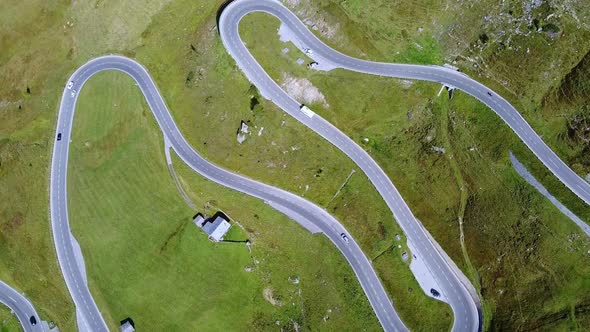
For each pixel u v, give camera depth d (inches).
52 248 4094.5
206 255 4018.2
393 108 4180.6
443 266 3885.3
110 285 4025.6
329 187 4062.5
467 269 3818.9
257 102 4128.9
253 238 4025.6
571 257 3654.0
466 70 4173.2
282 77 4170.8
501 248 3782.0
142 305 3971.5
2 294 4082.2
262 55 4185.5
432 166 4060.0
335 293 3870.6
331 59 4215.1
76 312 3991.1
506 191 3892.7
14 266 4104.3
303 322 3841.0
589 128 3873.0
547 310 3558.1
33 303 4055.1
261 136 4128.9
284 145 4124.0
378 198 4023.1
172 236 4072.3
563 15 4072.3
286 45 4210.1
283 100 4151.1
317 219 4023.1
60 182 4215.1
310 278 3927.2
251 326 3878.0
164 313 3939.5
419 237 3946.9
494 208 3878.0
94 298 4015.8
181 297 3959.2
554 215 3759.8
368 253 3927.2
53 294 4040.4
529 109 4035.4
